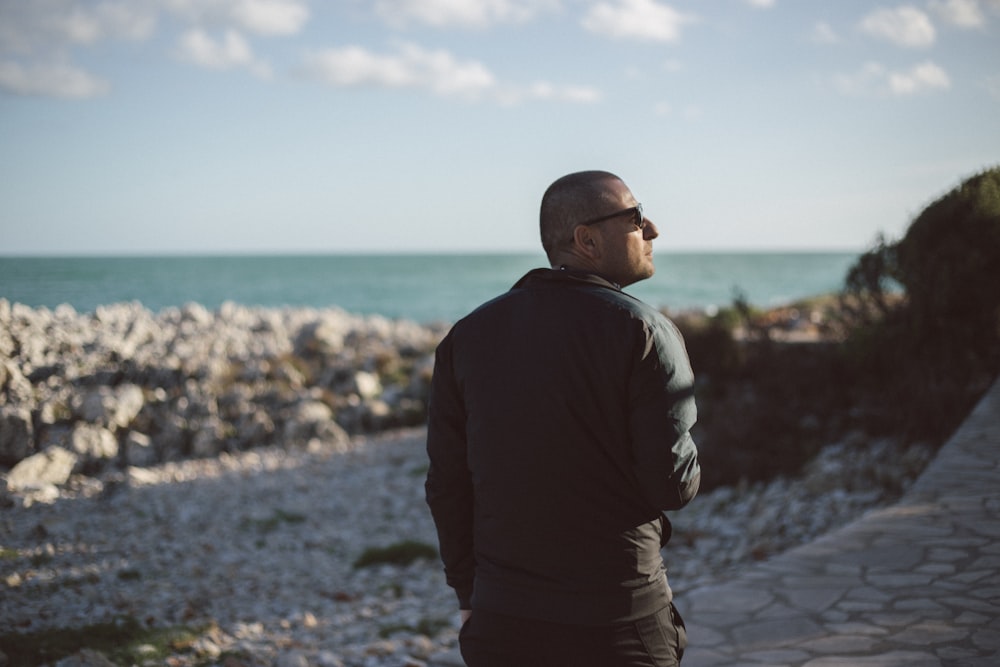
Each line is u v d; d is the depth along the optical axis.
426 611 6.25
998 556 4.71
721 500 8.84
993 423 8.02
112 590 6.30
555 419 1.77
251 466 11.97
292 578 7.16
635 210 1.93
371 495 10.52
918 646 3.61
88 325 17.45
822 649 3.65
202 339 16.89
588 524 1.77
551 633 1.77
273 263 176.38
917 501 5.86
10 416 11.44
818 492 8.06
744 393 11.32
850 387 10.30
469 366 1.91
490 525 1.86
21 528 8.17
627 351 1.74
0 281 83.94
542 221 1.99
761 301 56.09
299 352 17.58
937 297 9.07
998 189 8.88
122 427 12.64
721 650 3.74
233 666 4.71
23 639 4.89
